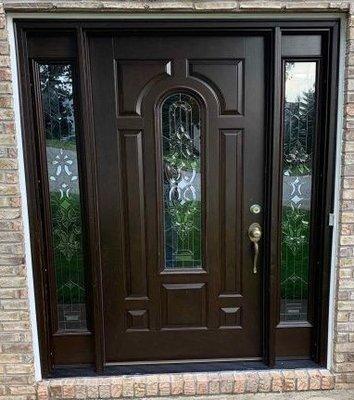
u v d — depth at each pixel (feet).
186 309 7.82
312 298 7.75
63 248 7.54
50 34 6.75
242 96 7.18
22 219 6.93
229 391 7.52
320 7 6.44
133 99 7.11
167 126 7.28
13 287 7.06
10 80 6.52
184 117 7.26
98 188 7.34
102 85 7.05
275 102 6.91
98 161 7.27
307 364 7.82
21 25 6.56
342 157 6.95
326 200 7.23
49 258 7.48
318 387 7.55
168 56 7.00
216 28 6.72
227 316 7.86
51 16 6.48
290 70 7.13
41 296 7.33
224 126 7.27
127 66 7.01
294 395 7.52
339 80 6.84
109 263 7.59
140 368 7.84
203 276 7.73
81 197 7.32
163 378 7.52
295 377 7.52
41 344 7.44
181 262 7.74
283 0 6.40
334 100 6.91
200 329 7.89
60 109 7.11
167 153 7.38
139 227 7.52
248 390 7.52
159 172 7.37
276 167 7.12
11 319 7.14
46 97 7.07
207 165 7.38
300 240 7.64
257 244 7.59
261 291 7.79
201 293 7.80
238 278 7.77
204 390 7.50
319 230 7.45
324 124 7.09
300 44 6.96
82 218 7.39
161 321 7.84
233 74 7.11
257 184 7.47
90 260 7.34
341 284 7.27
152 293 7.75
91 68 6.98
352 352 7.48
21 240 6.93
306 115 7.25
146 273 7.68
